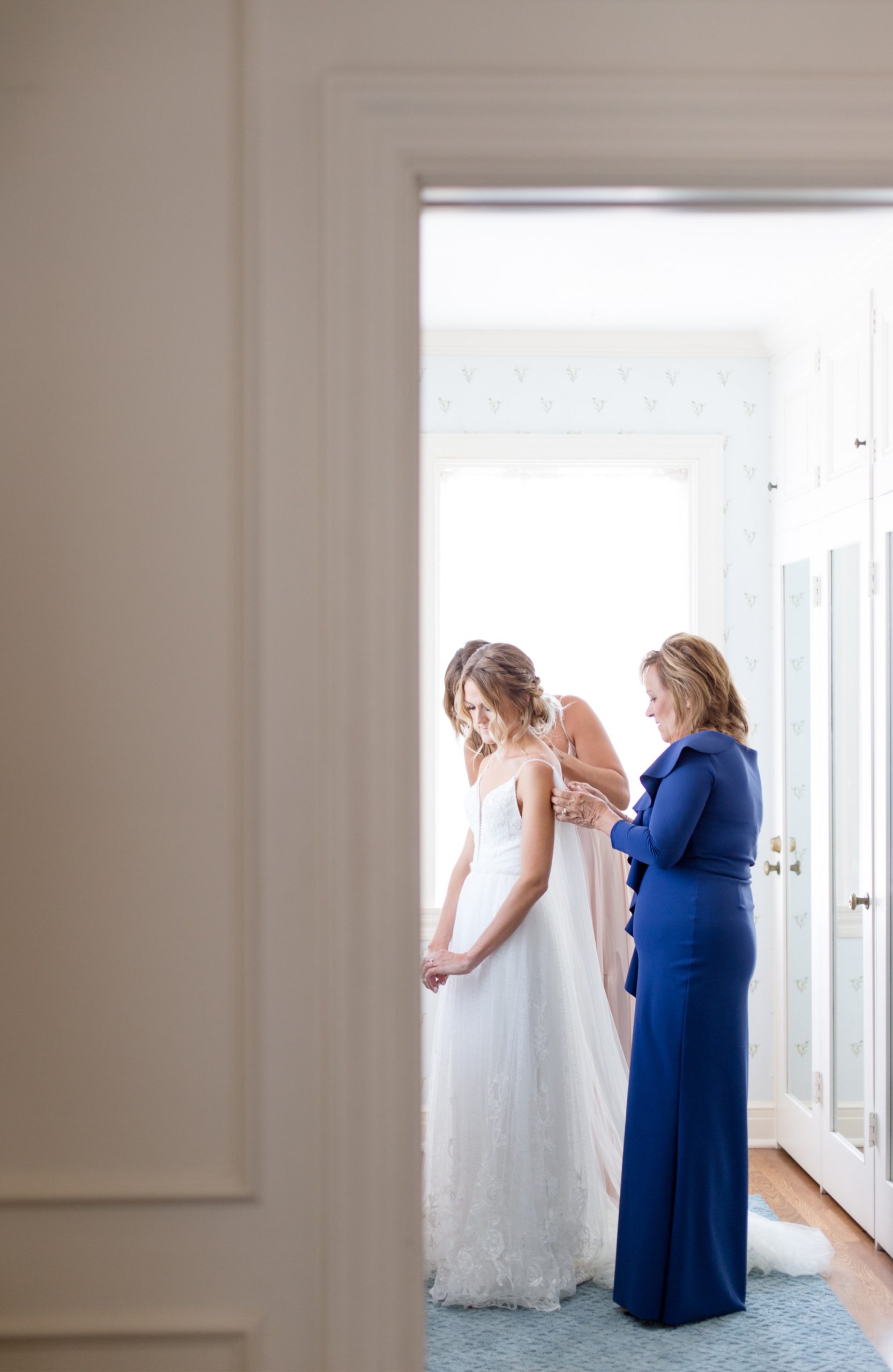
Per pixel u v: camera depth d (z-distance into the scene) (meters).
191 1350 1.20
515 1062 2.55
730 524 3.73
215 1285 1.20
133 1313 1.20
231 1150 1.21
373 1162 1.19
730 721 2.58
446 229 2.78
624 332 3.67
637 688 3.80
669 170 1.22
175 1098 1.21
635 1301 2.45
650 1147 2.44
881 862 2.83
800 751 3.48
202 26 1.22
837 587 3.16
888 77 1.23
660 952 2.44
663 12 1.23
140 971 1.21
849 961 3.09
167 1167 1.21
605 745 3.10
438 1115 2.63
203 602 1.22
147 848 1.21
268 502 1.21
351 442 1.21
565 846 2.82
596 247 2.93
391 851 1.21
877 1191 2.85
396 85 1.21
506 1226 2.54
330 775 1.20
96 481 1.22
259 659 1.21
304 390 1.21
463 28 1.22
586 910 2.84
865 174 1.23
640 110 1.22
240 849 1.22
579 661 3.81
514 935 2.57
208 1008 1.21
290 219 1.22
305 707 1.21
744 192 1.25
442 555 3.78
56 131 1.22
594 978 2.83
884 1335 2.42
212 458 1.22
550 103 1.21
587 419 3.71
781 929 3.61
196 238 1.22
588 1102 2.75
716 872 2.45
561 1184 2.57
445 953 2.59
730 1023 2.45
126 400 1.22
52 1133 1.21
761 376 3.72
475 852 2.75
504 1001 2.58
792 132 1.22
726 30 1.23
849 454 3.04
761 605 3.72
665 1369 2.26
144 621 1.22
